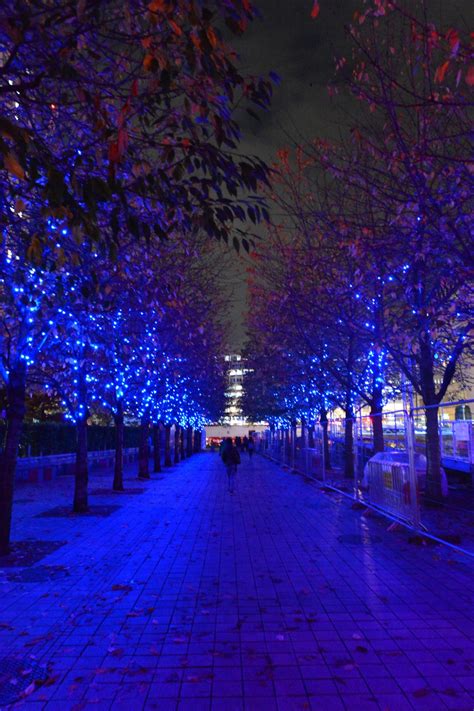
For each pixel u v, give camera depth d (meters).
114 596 7.03
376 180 9.04
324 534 11.55
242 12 3.60
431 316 9.63
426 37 6.41
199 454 69.00
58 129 6.16
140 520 13.64
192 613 6.35
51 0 4.28
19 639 5.54
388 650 5.20
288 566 8.71
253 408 54.09
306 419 36.59
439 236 7.74
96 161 5.55
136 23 4.29
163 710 4.12
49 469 27.05
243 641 5.45
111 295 9.45
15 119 5.56
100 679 4.62
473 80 3.79
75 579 7.93
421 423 17.25
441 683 4.52
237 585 7.59
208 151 4.23
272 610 6.46
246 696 4.32
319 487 21.78
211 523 13.11
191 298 18.36
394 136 8.86
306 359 23.09
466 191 7.63
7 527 9.70
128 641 5.47
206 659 5.02
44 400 32.19
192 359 26.06
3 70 3.92
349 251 9.96
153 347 15.93
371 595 7.07
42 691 4.42
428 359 13.70
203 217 4.43
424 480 13.95
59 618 6.18
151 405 26.22
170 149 4.36
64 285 7.51
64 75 3.95
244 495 19.47
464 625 5.91
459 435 17.14
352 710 4.10
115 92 5.03
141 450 27.23
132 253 9.00
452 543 10.24
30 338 10.09
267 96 4.12
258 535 11.48
